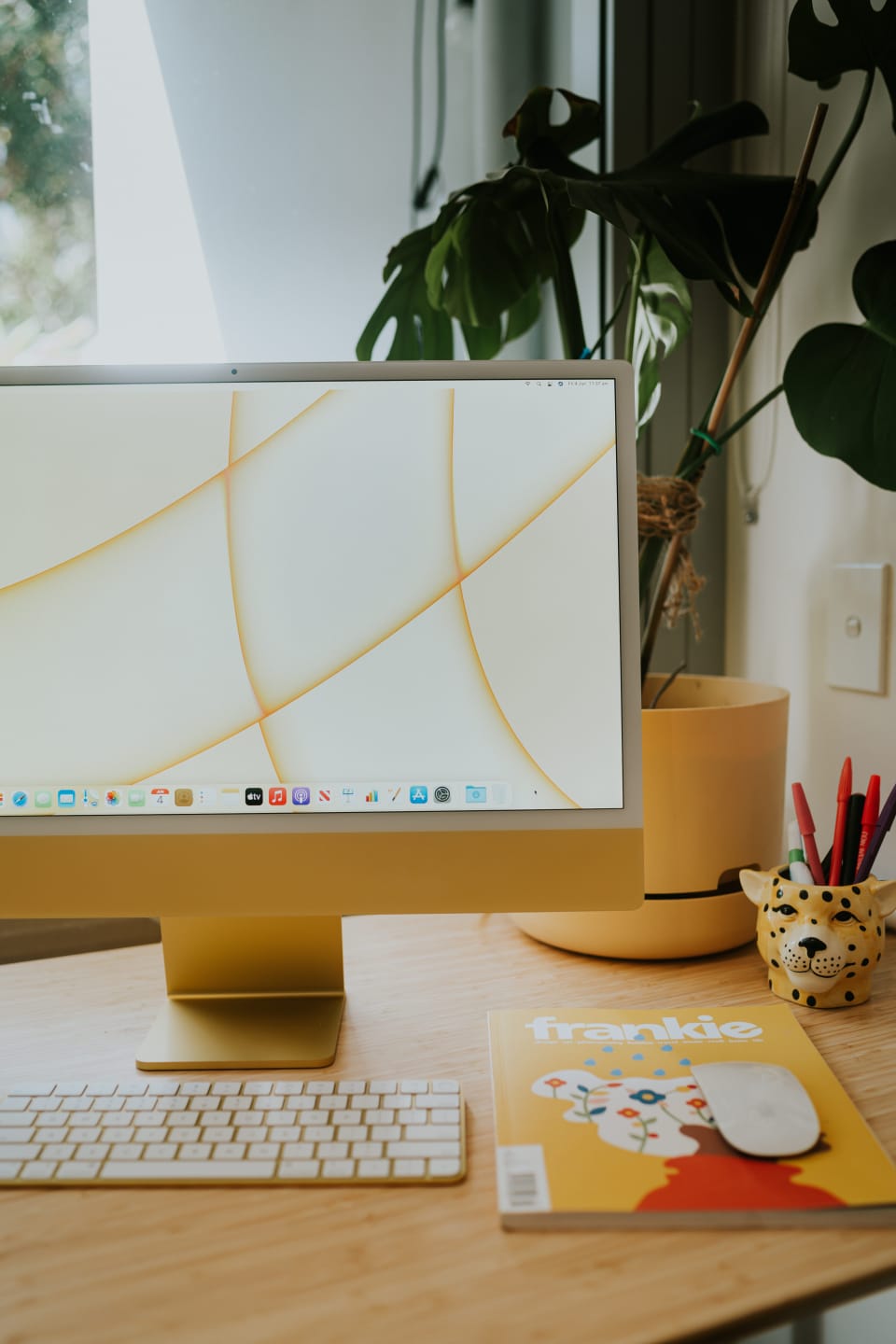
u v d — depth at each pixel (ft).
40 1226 1.66
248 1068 2.14
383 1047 2.23
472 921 3.02
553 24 3.93
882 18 2.66
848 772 2.50
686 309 3.10
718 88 3.74
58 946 3.28
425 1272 1.53
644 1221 1.62
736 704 3.11
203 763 2.22
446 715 2.23
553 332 4.03
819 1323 3.22
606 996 2.48
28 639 2.20
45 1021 2.42
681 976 2.60
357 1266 1.55
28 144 3.40
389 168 3.82
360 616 2.22
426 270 3.30
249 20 3.59
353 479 2.22
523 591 2.23
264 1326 1.42
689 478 3.01
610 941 2.66
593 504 2.24
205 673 2.21
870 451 2.70
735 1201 1.63
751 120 3.11
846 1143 1.80
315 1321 1.43
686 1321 1.42
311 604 2.22
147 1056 2.17
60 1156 1.81
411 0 3.78
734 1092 1.89
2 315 3.44
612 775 2.24
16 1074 2.15
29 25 3.36
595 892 2.23
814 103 3.27
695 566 3.83
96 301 3.53
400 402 2.23
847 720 3.22
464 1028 2.33
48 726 2.21
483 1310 1.44
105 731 2.21
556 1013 2.35
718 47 3.71
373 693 2.22
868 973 2.41
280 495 2.22
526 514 2.24
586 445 2.25
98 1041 2.31
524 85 3.95
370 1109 1.94
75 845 2.21
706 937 2.65
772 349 3.51
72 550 2.20
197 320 3.65
